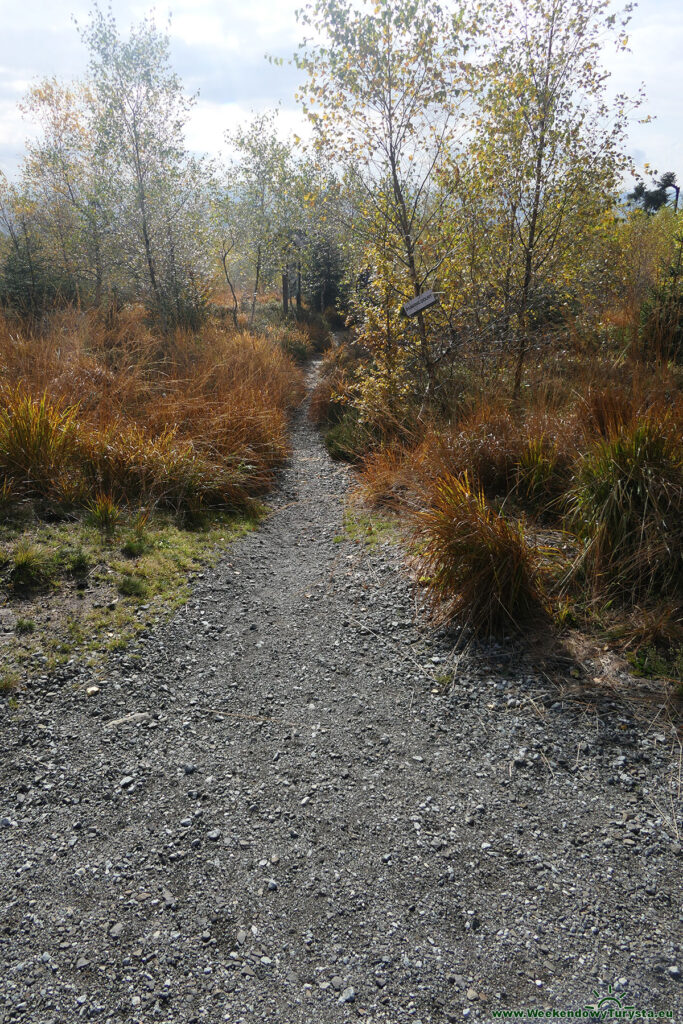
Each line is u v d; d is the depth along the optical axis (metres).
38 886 2.18
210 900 2.15
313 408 10.40
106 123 15.27
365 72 6.87
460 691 3.24
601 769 2.69
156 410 6.88
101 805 2.55
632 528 3.89
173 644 3.66
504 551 3.71
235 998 1.83
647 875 2.21
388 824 2.48
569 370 6.77
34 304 12.20
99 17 14.59
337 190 7.26
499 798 2.59
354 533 5.38
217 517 5.66
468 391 7.08
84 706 3.08
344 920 2.08
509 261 7.97
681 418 4.16
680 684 3.07
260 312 24.27
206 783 2.69
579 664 3.31
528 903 2.12
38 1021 1.75
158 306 14.77
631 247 9.51
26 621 3.56
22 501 4.82
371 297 7.57
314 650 3.70
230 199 21.09
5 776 2.65
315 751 2.89
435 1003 1.82
